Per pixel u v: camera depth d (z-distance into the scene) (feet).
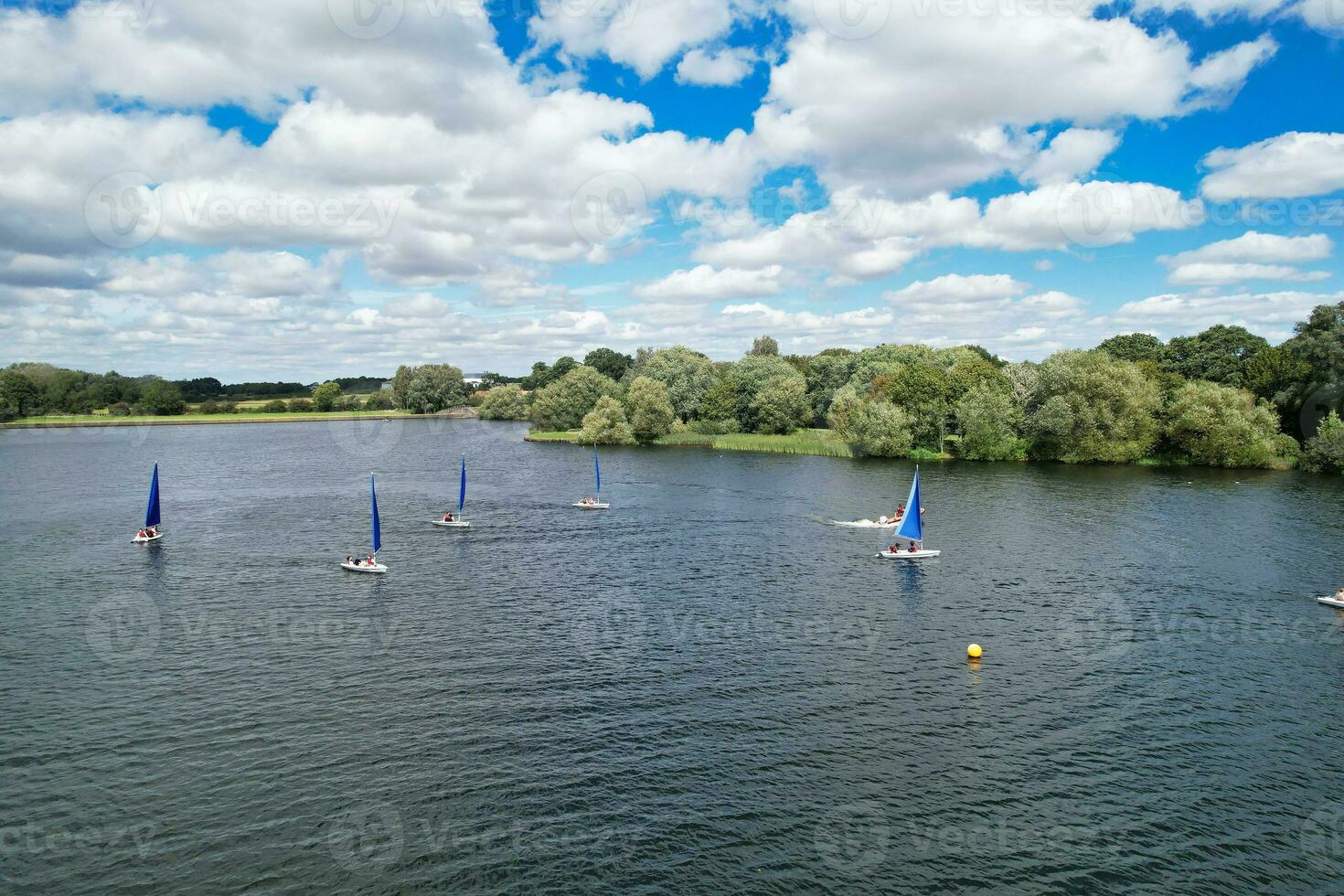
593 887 95.71
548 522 304.09
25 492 383.45
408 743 128.47
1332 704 143.74
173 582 220.02
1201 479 398.42
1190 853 102.53
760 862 100.12
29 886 95.55
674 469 453.99
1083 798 114.32
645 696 145.59
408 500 355.77
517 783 117.29
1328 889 96.02
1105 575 224.94
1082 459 463.42
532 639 174.29
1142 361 527.81
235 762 123.13
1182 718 138.31
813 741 129.29
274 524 302.45
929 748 127.54
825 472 435.94
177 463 510.99
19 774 119.75
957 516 309.42
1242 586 214.07
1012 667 159.43
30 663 161.27
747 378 625.82
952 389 507.71
